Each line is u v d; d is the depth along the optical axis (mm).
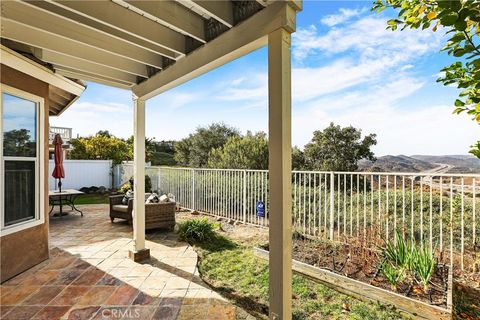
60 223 6273
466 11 1448
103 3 2277
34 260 3656
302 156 11531
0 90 3117
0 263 3131
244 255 4160
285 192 2029
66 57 3406
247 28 2262
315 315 2547
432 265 2814
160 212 5508
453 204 3301
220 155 12055
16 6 2279
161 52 3008
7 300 2775
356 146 10797
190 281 3240
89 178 11844
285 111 2033
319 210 4680
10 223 3311
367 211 4387
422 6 1963
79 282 3182
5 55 2887
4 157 3205
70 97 5039
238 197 6566
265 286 3123
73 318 2467
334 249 3910
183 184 8289
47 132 3893
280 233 2021
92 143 13906
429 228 3371
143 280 3254
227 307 2678
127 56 3053
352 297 2871
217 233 5473
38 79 3641
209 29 2662
